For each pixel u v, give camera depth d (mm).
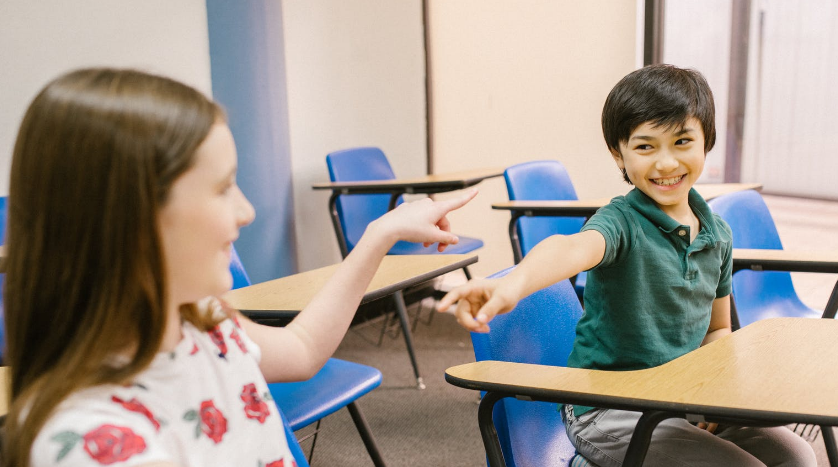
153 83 546
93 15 2854
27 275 522
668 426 1180
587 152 3926
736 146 4289
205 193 550
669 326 1264
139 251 510
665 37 3738
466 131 4383
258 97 3256
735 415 830
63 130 506
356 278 851
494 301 854
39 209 513
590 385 962
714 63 4164
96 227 506
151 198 509
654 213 1256
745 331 1156
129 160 502
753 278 2178
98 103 511
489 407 1096
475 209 4406
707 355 1042
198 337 666
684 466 1120
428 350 3465
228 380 672
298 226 3742
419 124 4426
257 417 686
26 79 2686
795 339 1104
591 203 2578
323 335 837
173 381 600
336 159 3486
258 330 792
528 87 4078
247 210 613
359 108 4023
